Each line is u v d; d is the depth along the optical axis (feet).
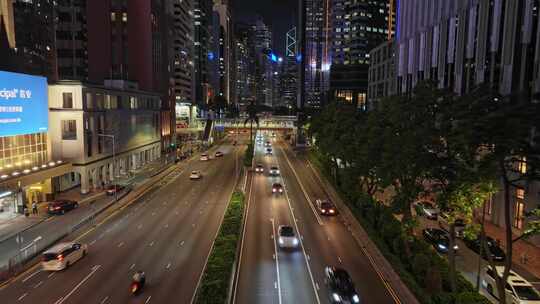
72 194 183.52
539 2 128.57
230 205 151.33
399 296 85.35
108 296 83.92
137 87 284.20
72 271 96.99
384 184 101.96
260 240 121.70
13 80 148.36
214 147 416.87
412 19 252.21
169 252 109.91
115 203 167.84
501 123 65.16
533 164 65.62
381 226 120.37
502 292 71.36
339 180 196.34
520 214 124.26
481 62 165.78
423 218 144.97
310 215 152.56
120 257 106.11
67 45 313.53
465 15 181.98
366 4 639.35
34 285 89.20
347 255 109.91
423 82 99.30
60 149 182.80
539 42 128.06
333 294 81.66
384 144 108.99
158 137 320.29
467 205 72.79
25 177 147.54
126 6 298.35
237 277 94.32
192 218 145.38
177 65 553.23
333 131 185.47
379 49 336.90
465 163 76.79
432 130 82.69
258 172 255.09
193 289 87.25
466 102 77.20
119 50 300.40
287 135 542.57
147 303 80.89
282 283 91.30
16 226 132.77
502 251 107.86
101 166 204.85
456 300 74.23
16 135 152.15
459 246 117.08
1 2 291.38
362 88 606.96
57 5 309.83
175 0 543.80
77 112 182.39
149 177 229.66
